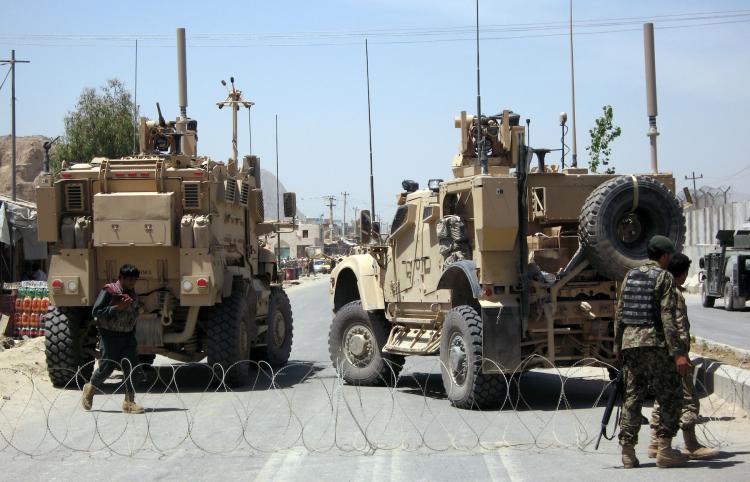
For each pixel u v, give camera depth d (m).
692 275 54.12
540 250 12.03
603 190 11.18
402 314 14.08
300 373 16.66
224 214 15.24
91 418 11.38
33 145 105.31
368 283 14.60
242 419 11.10
